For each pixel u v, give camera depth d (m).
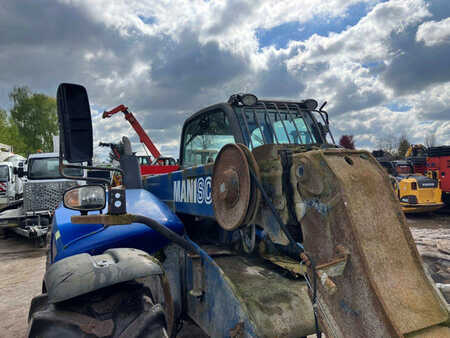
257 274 1.78
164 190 2.78
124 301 1.45
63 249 1.82
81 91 1.63
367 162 1.24
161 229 1.76
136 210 2.06
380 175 1.20
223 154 1.76
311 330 1.45
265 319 1.43
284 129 2.64
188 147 3.17
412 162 13.44
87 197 1.70
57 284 1.36
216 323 1.68
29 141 46.44
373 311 1.01
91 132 1.65
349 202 1.10
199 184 2.15
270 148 1.55
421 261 1.13
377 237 1.10
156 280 1.75
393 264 1.09
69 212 2.16
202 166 2.12
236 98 2.51
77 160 1.61
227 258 2.04
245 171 1.56
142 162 13.84
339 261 1.08
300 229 1.43
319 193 1.17
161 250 2.06
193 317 1.94
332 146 1.54
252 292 1.58
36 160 8.78
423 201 10.07
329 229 1.14
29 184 8.09
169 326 1.66
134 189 2.74
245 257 2.05
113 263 1.50
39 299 1.62
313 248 1.19
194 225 2.64
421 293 1.08
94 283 1.37
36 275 5.49
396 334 0.96
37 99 47.44
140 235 1.89
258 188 1.55
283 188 1.46
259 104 2.66
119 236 1.86
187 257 2.05
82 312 1.38
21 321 3.69
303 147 1.55
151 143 16.66
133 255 1.59
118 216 1.64
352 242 1.07
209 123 2.79
